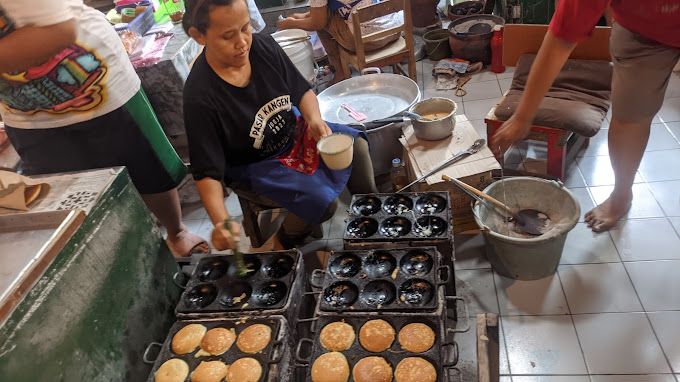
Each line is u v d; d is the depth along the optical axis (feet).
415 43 12.53
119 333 4.24
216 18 4.62
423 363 4.14
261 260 5.24
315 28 10.30
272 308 4.62
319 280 5.50
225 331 4.52
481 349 4.26
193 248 7.30
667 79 5.34
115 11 9.87
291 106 6.19
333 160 5.69
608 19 9.87
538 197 6.32
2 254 3.88
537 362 5.28
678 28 4.79
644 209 6.79
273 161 6.04
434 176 6.55
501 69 10.72
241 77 5.52
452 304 5.51
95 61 5.30
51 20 4.01
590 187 7.37
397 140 7.76
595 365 5.15
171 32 8.96
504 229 6.29
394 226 5.75
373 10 9.32
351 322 4.60
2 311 3.22
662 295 5.66
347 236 5.70
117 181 4.38
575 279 6.07
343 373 4.17
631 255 6.22
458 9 12.70
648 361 5.07
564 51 4.86
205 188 5.22
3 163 6.79
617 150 5.95
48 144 5.73
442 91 10.62
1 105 5.53
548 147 7.10
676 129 8.02
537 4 11.32
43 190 4.37
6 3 3.79
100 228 4.11
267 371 4.14
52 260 3.61
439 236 5.36
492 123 7.25
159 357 4.41
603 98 7.16
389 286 4.91
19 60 4.05
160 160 6.30
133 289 4.47
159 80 7.95
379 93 8.53
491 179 6.62
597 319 5.58
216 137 5.42
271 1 12.73
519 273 6.10
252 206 6.86
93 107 5.49
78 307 3.80
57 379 3.56
